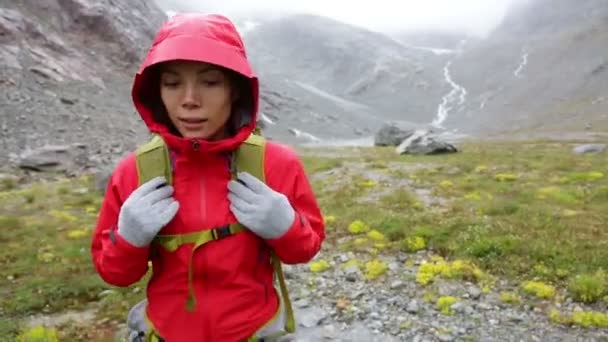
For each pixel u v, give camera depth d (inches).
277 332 124.2
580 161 1186.6
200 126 114.1
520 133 4222.4
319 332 335.6
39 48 3454.7
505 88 7475.4
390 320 352.2
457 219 584.4
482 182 910.4
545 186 852.0
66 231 638.5
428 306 373.4
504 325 342.0
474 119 6692.9
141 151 120.8
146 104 122.2
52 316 379.2
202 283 117.6
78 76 3462.1
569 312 358.9
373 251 501.7
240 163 118.7
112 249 113.0
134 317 135.1
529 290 392.8
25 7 3833.7
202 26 111.0
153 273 124.4
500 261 451.5
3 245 569.6
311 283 424.5
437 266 436.5
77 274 459.2
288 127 5659.5
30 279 450.6
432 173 1074.7
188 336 118.0
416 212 662.5
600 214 610.9
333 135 5753.0
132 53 4264.3
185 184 116.3
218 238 114.6
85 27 4168.3
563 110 5442.9
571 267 428.5
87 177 1240.2
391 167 1198.3
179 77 112.1
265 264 124.9
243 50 117.3
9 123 2237.9
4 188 1159.0
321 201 805.2
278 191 121.3
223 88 114.1
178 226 115.4
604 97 5442.9
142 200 110.9
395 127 2471.7
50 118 2464.3
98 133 2436.0
